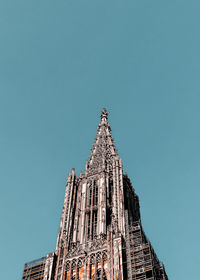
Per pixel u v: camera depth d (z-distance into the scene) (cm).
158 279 9038
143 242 9550
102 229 9738
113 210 10312
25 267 9975
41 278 9469
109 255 8856
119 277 8181
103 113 16188
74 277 8881
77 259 9231
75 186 11819
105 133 14612
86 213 10675
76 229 10250
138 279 8494
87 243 9600
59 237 10112
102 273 8562
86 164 12575
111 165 12425
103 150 13188
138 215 12181
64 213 10788
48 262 9425
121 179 11475
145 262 8762
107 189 11244
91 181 11756
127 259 8844
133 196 12481
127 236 9462
